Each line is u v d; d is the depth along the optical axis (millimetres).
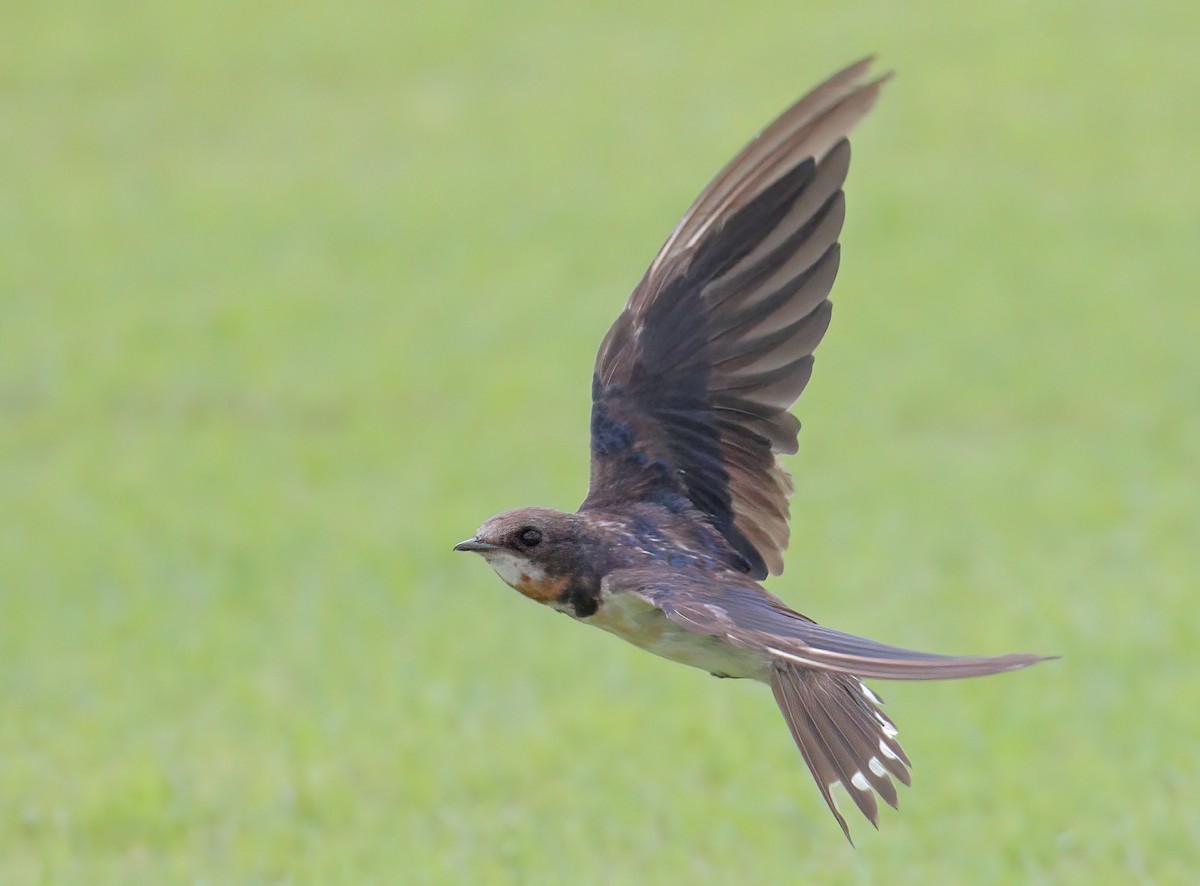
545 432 21609
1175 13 37938
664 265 7090
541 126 35000
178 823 11133
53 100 37469
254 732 12547
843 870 10070
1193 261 27406
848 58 36781
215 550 17328
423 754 11922
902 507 18172
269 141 35250
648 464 7020
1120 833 10406
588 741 12008
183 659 14188
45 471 20641
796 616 6012
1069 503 17891
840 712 5824
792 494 7008
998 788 11062
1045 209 29906
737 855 10367
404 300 27234
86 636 14859
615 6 40656
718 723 12141
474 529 17703
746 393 6980
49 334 26094
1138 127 33094
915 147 32719
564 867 10203
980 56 36406
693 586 6266
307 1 41750
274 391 23516
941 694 12664
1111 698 12305
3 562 17078
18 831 11211
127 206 32375
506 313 26516
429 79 37656
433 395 23250
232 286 28172
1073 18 37906
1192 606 14242
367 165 33812
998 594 15016
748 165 6824
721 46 38062
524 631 14523
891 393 22516
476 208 31359
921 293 26562
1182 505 17531
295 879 10227
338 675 13609
